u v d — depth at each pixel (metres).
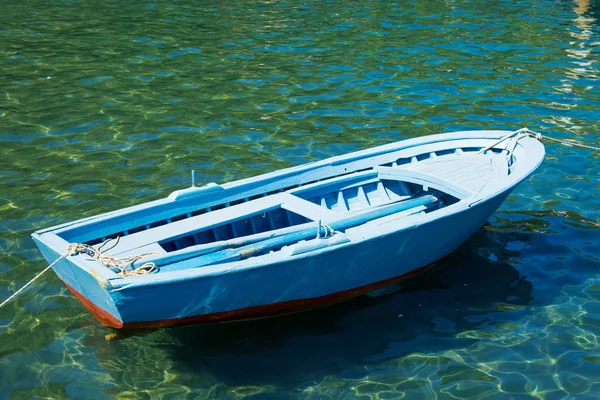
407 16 20.67
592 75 15.60
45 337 7.25
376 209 8.38
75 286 7.03
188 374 6.82
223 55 16.70
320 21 19.98
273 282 7.00
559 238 9.21
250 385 6.69
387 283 8.16
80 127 12.45
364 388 6.66
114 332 7.27
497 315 7.71
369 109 13.56
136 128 12.48
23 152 11.41
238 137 12.20
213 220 7.84
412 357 7.07
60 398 6.44
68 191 10.23
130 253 7.18
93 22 19.42
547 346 7.20
